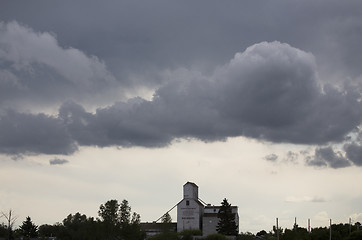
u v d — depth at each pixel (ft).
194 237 441.68
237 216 481.87
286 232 395.34
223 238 416.05
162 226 417.90
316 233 379.76
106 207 341.41
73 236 337.31
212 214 478.59
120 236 338.95
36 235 472.03
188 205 480.23
